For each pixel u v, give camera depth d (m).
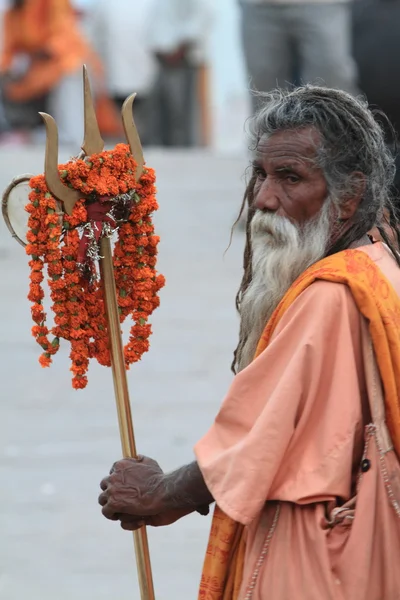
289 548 5.59
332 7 17.17
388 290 5.68
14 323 15.39
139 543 6.12
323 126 5.71
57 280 6.04
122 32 24.83
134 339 6.31
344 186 5.75
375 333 5.53
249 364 5.87
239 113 26.61
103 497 6.04
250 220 6.12
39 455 11.90
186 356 14.22
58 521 10.66
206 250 17.97
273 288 5.80
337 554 5.52
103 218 6.08
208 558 5.95
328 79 17.39
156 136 26.20
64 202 5.99
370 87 12.69
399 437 5.56
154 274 6.32
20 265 17.80
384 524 5.54
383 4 12.63
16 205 6.16
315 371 5.51
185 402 12.98
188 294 16.16
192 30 25.03
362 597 5.47
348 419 5.49
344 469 5.48
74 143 23.97
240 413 5.67
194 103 26.02
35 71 24.00
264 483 5.48
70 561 10.01
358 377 5.60
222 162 23.19
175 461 11.50
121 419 6.14
